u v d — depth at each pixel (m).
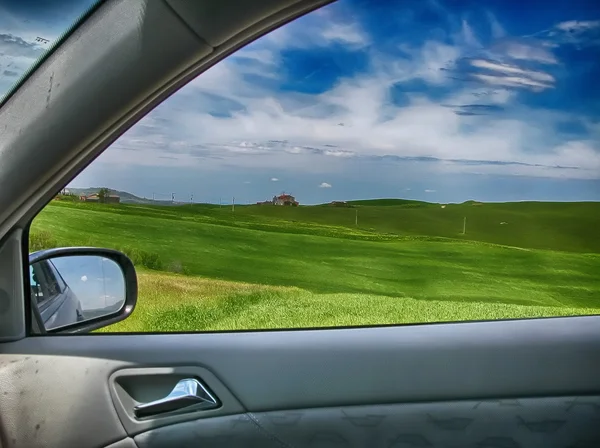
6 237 1.24
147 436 1.39
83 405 1.35
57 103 1.08
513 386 1.48
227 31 1.10
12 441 1.26
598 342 1.52
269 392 1.45
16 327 1.29
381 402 1.46
